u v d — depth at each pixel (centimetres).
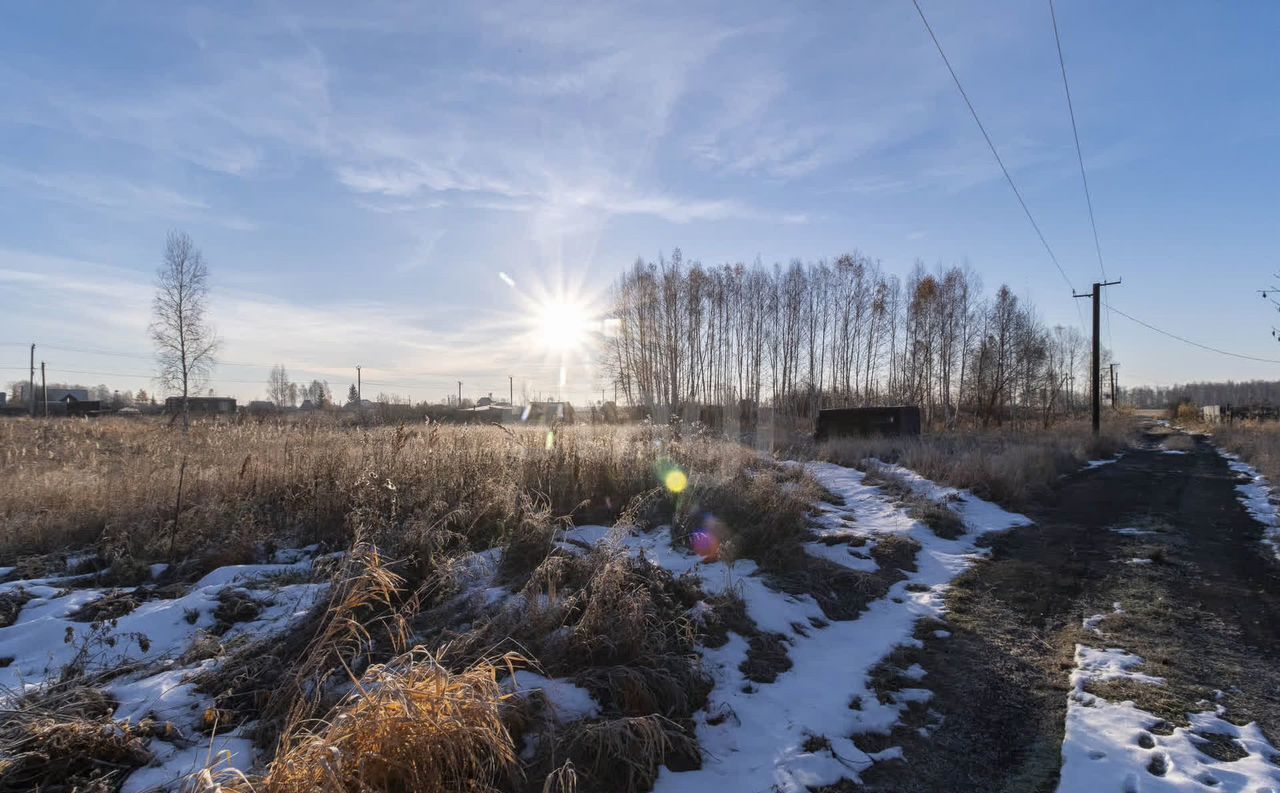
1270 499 1512
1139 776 395
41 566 750
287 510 923
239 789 280
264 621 551
